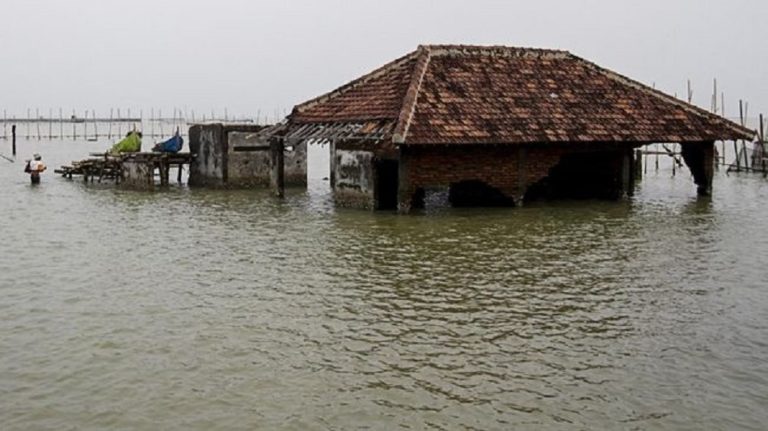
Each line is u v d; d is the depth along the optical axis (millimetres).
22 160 59781
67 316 14086
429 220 24828
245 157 36000
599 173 30891
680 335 12977
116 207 29281
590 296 15414
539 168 27281
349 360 11742
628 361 11727
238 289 16000
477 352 12094
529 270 17672
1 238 22156
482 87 27734
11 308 14594
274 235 22422
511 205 27484
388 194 27422
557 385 10773
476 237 21859
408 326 13430
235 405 10109
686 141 28797
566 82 29594
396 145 24703
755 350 12250
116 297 15422
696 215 26469
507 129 26078
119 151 41938
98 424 9578
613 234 22469
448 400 10258
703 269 17797
